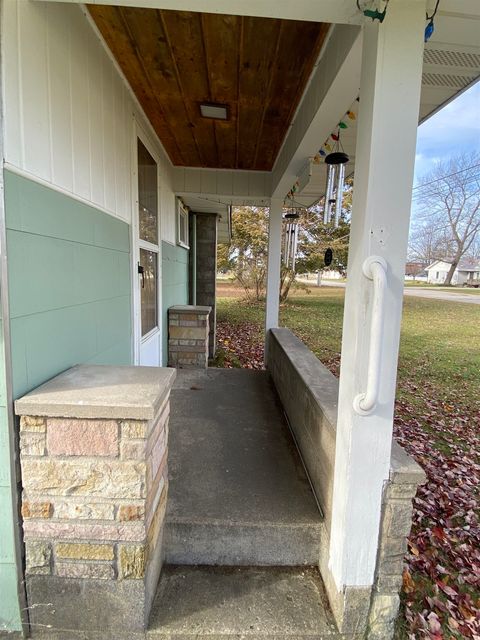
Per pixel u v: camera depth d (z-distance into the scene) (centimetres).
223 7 119
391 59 114
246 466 210
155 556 145
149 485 129
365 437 129
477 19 128
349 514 132
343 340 140
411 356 762
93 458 122
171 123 291
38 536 126
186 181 421
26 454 121
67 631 133
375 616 138
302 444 217
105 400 119
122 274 232
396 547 135
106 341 203
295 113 262
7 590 129
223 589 152
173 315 414
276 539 163
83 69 167
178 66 208
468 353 786
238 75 215
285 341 335
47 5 133
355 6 116
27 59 121
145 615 133
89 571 128
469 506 275
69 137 153
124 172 231
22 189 119
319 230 1038
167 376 147
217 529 162
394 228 122
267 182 427
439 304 1441
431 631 163
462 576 204
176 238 457
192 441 239
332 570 145
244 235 1288
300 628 137
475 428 436
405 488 132
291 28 169
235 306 1381
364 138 123
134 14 165
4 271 111
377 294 118
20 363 121
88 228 175
